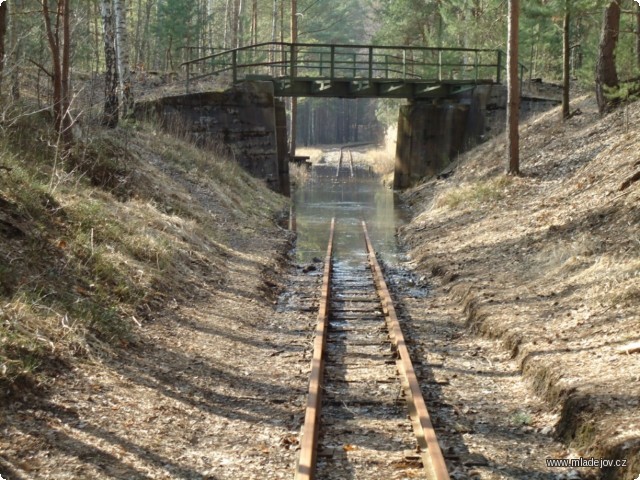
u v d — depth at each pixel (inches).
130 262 446.6
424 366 354.0
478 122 1259.8
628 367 297.1
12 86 641.6
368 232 870.4
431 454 226.5
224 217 767.7
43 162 530.9
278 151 1228.5
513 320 397.1
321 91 1235.9
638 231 484.4
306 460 223.5
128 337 355.9
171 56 1734.7
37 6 932.0
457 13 1470.2
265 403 301.1
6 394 253.1
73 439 239.9
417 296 521.0
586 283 430.0
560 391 287.9
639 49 985.5
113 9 967.6
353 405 297.1
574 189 684.1
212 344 380.5
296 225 932.0
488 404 303.1
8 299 321.1
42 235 403.2
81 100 794.2
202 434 266.4
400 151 1349.7
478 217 756.6
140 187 649.6
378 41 1860.2
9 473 210.7
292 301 508.4
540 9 900.0
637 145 676.7
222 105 1113.4
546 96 1270.9
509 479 232.5
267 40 2332.7
